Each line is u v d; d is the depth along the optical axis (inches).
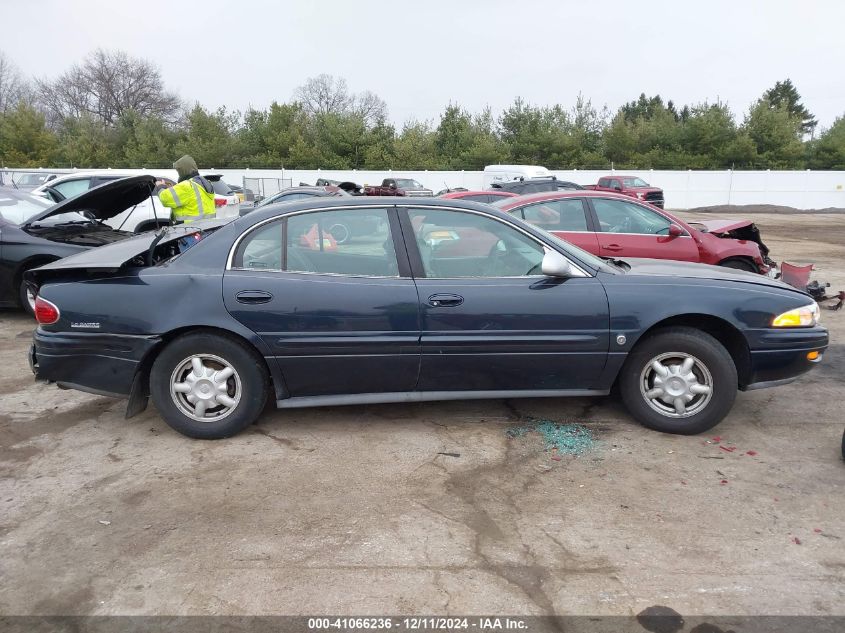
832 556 122.0
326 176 1533.0
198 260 169.5
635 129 1897.1
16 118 1791.3
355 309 165.3
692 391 172.6
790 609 107.5
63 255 290.2
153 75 2669.8
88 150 1812.3
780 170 1578.5
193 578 115.5
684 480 151.4
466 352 168.1
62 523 133.7
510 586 113.3
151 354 169.0
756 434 178.4
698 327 179.6
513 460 161.5
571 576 116.1
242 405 170.6
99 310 166.7
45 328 171.3
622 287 171.3
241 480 151.5
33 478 153.6
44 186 515.5
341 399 172.9
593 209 304.0
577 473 154.8
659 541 126.8
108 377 169.3
